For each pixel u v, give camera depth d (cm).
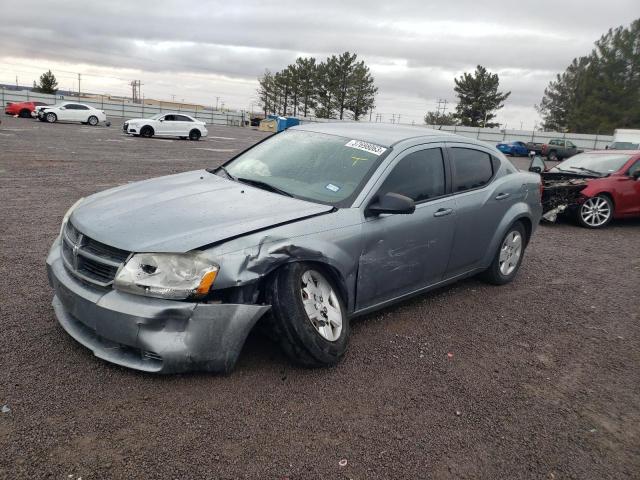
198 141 2834
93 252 297
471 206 449
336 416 281
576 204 933
